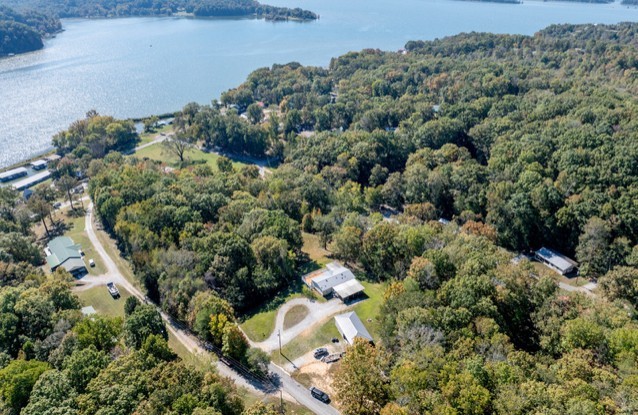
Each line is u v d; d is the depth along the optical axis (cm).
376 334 11538
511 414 7075
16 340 10488
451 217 19362
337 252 15062
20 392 8419
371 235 14112
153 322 10762
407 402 7944
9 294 11594
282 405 9588
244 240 14325
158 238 15200
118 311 13788
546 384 7919
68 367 8662
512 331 10425
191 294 12656
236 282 13312
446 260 12012
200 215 16638
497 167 19850
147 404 7694
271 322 12306
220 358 10988
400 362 8825
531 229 17450
